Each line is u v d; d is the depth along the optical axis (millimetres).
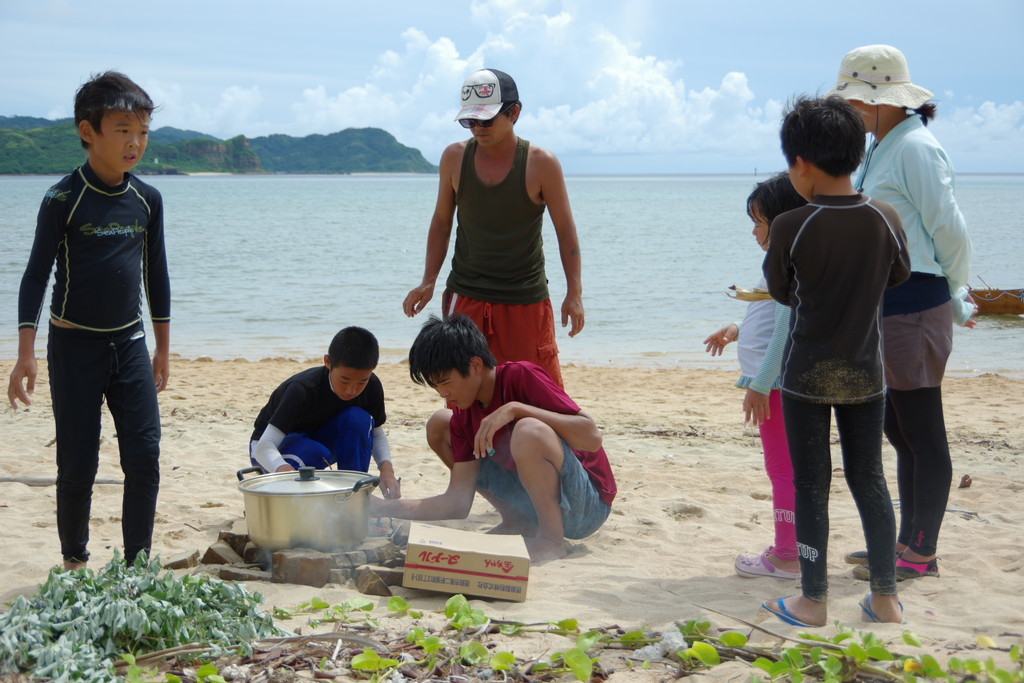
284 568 3469
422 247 30297
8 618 2762
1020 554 3943
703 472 6016
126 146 3336
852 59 3637
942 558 3906
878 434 3033
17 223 37625
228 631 2875
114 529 4438
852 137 2920
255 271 22422
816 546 3039
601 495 4164
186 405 8414
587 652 2838
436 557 3367
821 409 3020
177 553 3721
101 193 3389
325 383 4367
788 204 3383
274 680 2611
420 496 5164
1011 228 40344
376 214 56312
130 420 3473
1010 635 2934
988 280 21547
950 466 3576
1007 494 5223
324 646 2848
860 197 2967
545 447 3809
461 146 4723
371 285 19875
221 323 15016
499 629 3023
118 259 3400
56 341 3406
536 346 4789
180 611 2820
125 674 2662
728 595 3473
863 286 2900
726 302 17828
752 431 7562
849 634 2734
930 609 3250
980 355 12703
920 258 3447
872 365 2957
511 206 4582
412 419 7887
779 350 3324
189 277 21047
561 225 4688
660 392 9688
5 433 6922
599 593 3469
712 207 72625
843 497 5176
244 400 8742
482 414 4031
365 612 3180
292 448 4227
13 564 3754
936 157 3434
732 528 4602
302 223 45688
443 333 3783
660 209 68500
